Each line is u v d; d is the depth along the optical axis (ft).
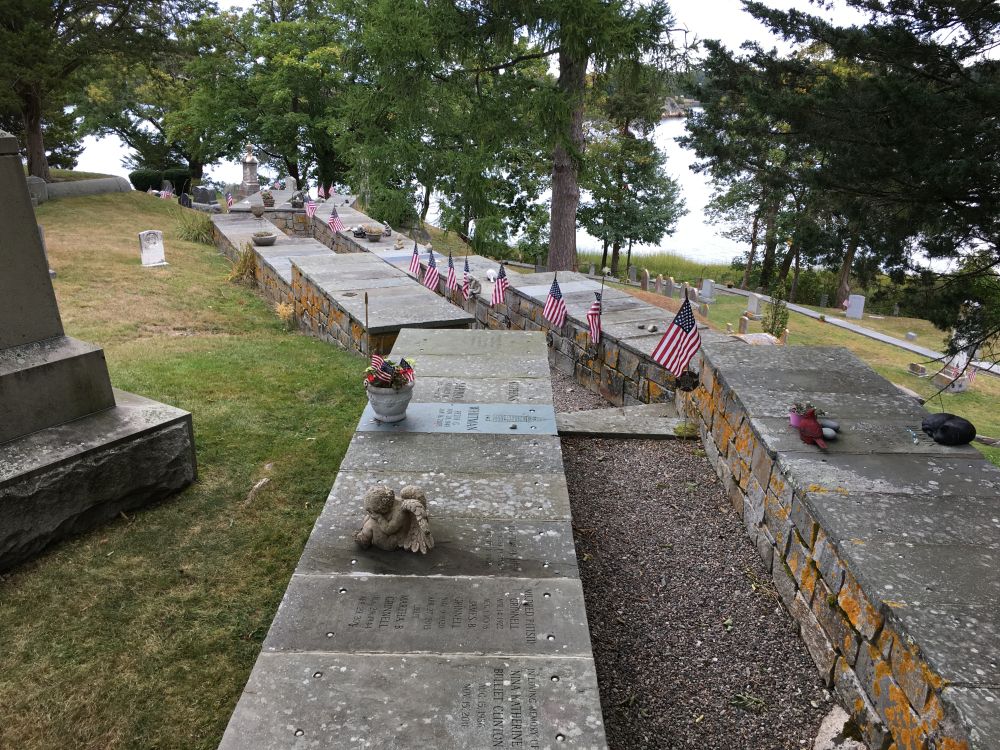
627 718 15.14
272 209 93.45
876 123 31.42
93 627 17.19
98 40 90.79
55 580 18.78
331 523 17.69
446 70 71.05
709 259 172.65
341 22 117.19
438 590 15.28
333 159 135.95
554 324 38.01
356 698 12.29
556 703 12.30
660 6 60.29
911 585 13.78
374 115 77.77
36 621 17.31
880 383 23.93
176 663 16.22
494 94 69.62
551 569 16.12
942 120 29.07
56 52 83.56
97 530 21.06
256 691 12.39
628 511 23.16
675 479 25.18
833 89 32.71
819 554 16.52
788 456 18.94
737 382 23.76
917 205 30.68
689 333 27.02
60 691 15.30
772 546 19.60
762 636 17.63
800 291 134.92
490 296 47.39
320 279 46.06
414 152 77.97
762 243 132.16
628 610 18.45
